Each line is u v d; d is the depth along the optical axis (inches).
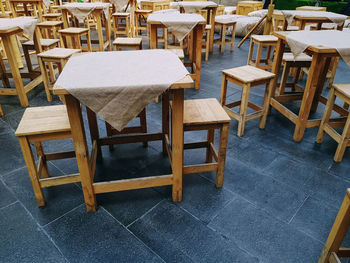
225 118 76.7
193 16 165.0
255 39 183.2
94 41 228.5
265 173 94.9
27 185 88.5
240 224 74.8
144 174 93.6
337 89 96.4
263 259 65.4
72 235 71.1
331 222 75.8
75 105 62.9
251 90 166.2
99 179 91.0
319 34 116.9
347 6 307.7
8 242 69.1
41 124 72.1
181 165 76.6
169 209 79.7
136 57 80.6
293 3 310.5
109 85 60.1
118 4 268.7
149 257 65.5
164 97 91.8
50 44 171.0
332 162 100.9
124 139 98.1
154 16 164.4
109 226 73.9
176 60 77.4
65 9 217.2
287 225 74.7
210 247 68.2
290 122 130.0
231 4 380.8
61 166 97.5
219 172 84.7
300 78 180.5
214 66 209.8
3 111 136.8
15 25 128.9
